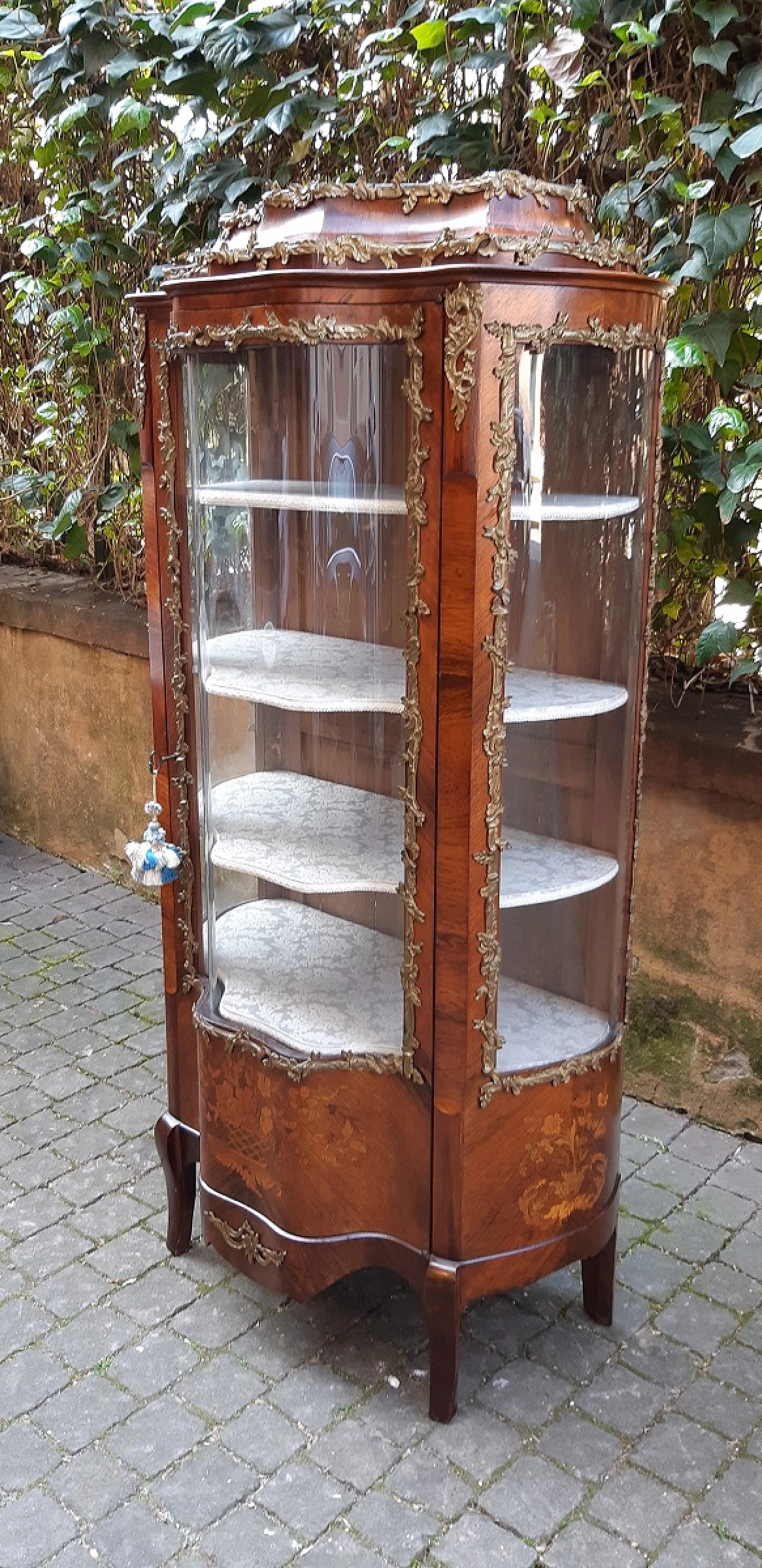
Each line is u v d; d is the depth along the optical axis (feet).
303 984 6.51
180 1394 6.36
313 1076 5.98
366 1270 7.45
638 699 6.14
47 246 11.18
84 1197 8.08
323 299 5.02
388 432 5.21
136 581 12.85
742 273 7.86
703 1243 7.68
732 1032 8.79
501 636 5.17
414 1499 5.73
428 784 5.41
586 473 5.54
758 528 8.00
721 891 8.58
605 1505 5.70
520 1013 6.14
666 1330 6.91
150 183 10.98
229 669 6.22
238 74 8.74
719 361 7.42
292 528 5.74
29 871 14.15
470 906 5.46
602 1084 6.23
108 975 11.41
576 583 5.72
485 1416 6.24
